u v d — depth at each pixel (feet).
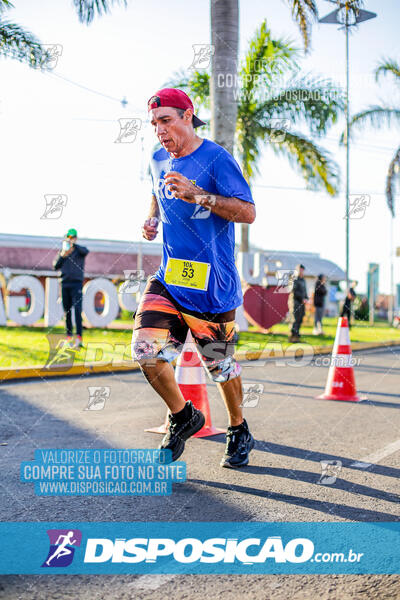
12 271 66.64
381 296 94.89
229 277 10.12
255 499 9.29
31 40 27.71
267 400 18.99
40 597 6.10
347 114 48.85
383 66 57.21
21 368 23.35
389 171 65.10
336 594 6.30
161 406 17.48
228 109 25.44
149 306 9.89
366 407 17.90
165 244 10.16
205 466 11.12
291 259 70.54
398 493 9.72
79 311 29.43
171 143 9.77
